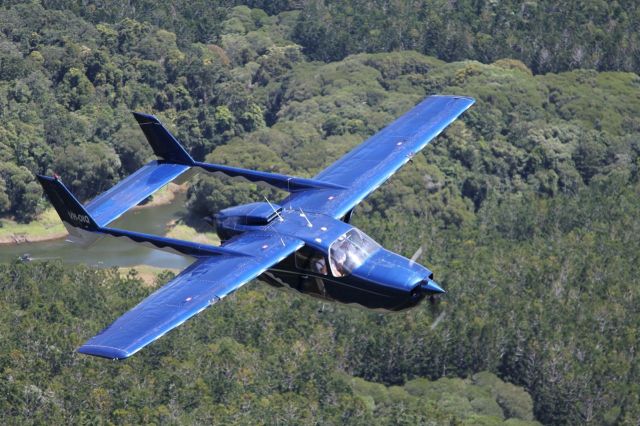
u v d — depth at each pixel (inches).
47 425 5472.4
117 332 2513.5
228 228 2972.4
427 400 6392.7
